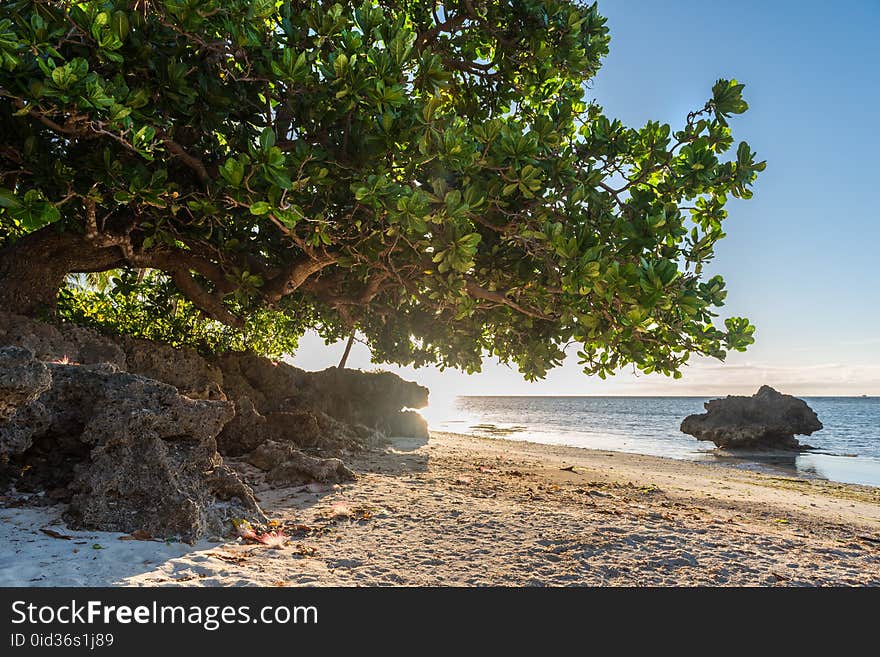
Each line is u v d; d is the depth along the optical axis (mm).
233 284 11023
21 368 5004
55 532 4793
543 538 6059
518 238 8859
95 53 6785
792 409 34906
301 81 7051
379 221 8633
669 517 7625
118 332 12508
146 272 14703
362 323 15695
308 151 7355
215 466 6188
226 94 8062
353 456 11555
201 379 12000
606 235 8680
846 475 22938
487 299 10820
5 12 6184
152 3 7191
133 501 5281
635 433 46625
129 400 5766
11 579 3871
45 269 9656
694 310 7984
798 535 7445
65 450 6133
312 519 6285
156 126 7672
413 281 10766
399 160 7883
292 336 17891
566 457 18422
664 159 9461
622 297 7695
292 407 14523
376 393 18328
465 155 7426
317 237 8273
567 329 10805
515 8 10672
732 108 9531
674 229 8523
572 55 10617
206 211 8453
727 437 34406
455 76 11984
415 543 5668
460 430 45844
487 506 7477
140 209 9164
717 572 5367
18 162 8336
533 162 8289
